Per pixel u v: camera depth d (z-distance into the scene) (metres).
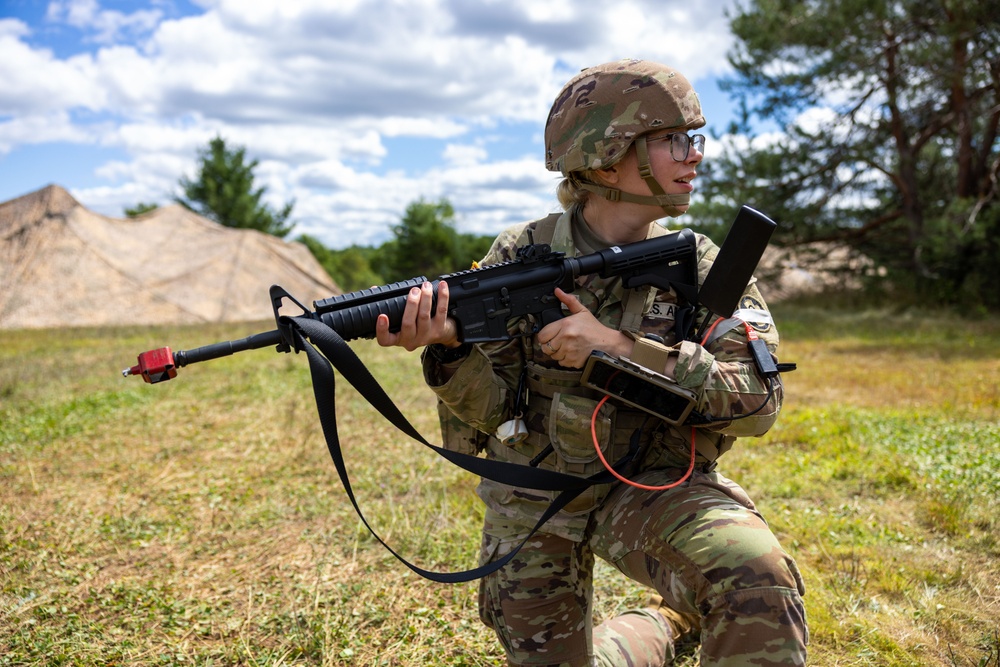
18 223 17.89
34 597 3.34
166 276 18.16
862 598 3.19
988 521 4.00
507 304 2.07
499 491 2.23
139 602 3.29
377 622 3.10
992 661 2.72
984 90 16.69
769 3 17.86
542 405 2.19
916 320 16.31
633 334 2.05
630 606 3.16
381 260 58.44
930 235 17.05
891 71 17.33
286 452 5.61
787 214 18.62
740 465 5.12
